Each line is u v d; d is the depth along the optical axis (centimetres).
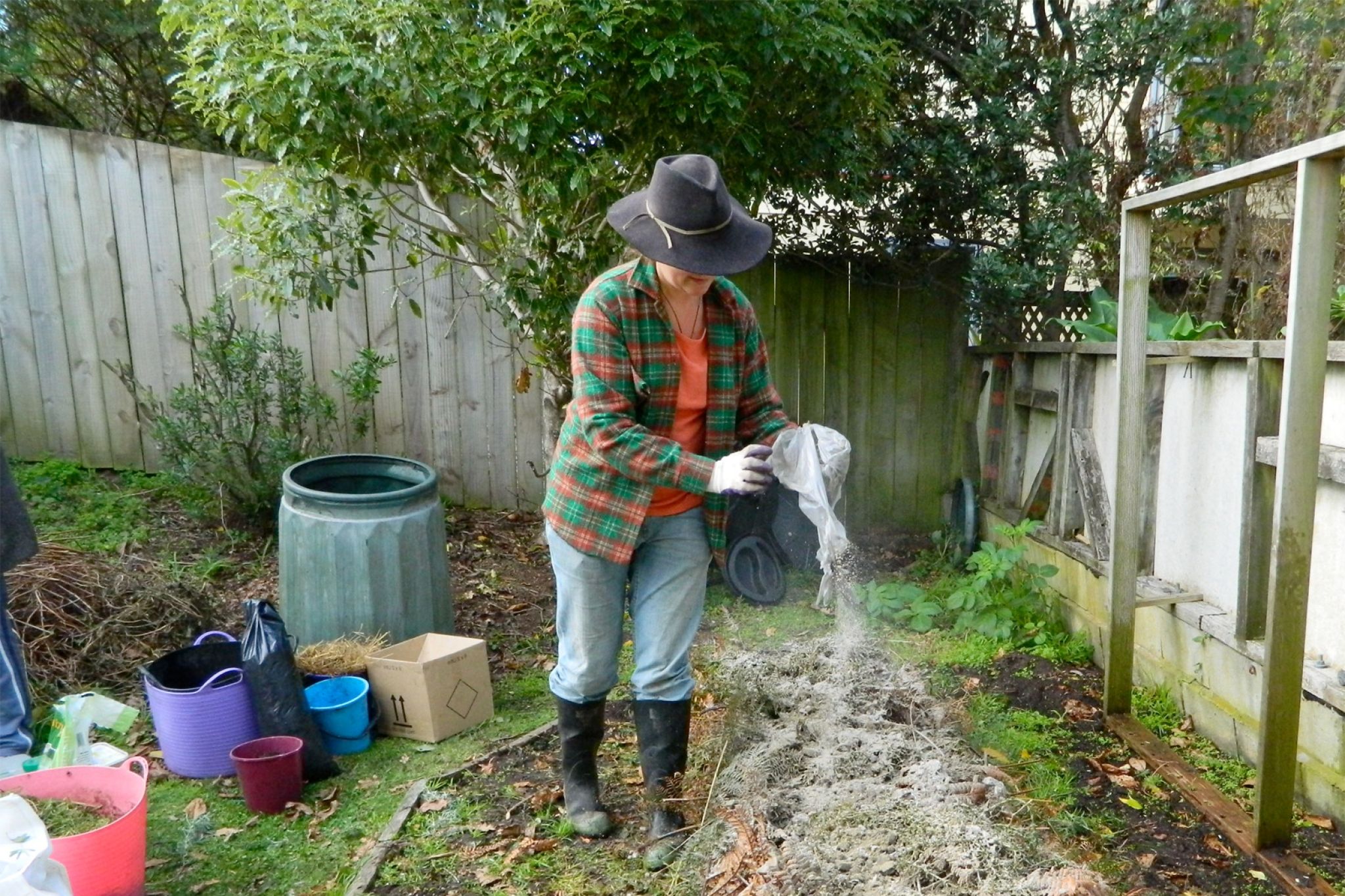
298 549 381
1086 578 411
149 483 543
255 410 504
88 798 248
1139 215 313
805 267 549
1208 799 281
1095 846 262
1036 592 438
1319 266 232
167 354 549
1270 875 249
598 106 376
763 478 225
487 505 579
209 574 460
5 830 204
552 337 464
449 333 556
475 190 465
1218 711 319
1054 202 501
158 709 313
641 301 238
